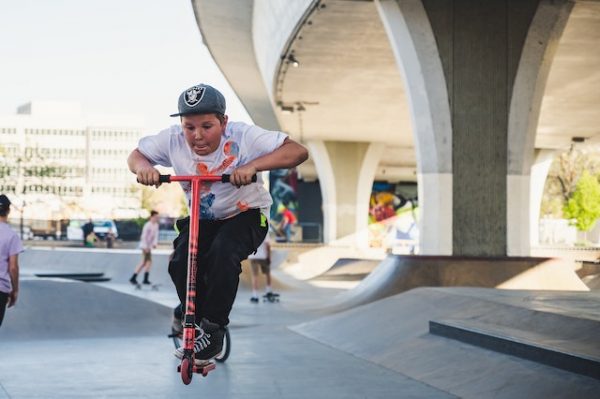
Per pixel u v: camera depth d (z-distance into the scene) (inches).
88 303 612.4
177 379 375.2
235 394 336.8
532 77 820.0
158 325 607.8
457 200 819.4
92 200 7367.1
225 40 1460.4
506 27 815.7
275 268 1739.7
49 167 3403.1
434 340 434.3
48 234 3476.9
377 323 523.8
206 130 221.0
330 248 1940.2
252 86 1852.9
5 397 327.3
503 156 823.1
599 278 1235.2
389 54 1103.6
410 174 2908.5
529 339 359.9
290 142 223.6
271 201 235.6
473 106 816.9
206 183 226.1
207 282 218.2
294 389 349.7
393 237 3100.4
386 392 343.3
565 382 308.8
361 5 860.0
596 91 1409.9
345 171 2135.8
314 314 748.6
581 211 2928.2
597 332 353.1
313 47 1064.8
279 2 999.0
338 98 1471.5
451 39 812.0
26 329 564.4
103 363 429.7
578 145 2224.4
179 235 234.5
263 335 574.2
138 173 217.6
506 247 826.2
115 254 1306.6
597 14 907.4
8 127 7332.7
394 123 1793.8
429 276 802.2
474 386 343.0
